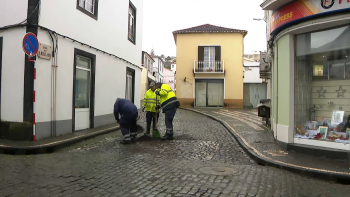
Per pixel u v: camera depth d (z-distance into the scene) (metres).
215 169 5.52
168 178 4.88
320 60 6.88
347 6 5.75
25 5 7.63
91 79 10.26
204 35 23.47
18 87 7.66
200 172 5.27
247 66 24.86
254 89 25.23
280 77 7.51
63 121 8.65
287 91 7.15
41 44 7.66
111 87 11.73
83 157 6.40
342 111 6.58
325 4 6.01
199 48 23.42
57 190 4.18
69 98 8.88
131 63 14.01
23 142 7.31
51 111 8.13
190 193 4.15
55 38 8.19
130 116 8.09
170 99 8.82
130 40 13.97
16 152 6.63
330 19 6.07
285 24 6.91
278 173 5.35
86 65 10.09
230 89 23.27
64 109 8.68
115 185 4.47
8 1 7.83
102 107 11.01
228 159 6.54
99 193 4.11
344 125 6.48
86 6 10.02
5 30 7.84
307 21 6.44
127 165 5.72
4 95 7.80
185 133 9.98
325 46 6.64
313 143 6.63
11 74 7.74
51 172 5.12
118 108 8.18
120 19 12.61
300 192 4.31
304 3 6.39
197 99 23.80
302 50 7.03
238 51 23.25
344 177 4.85
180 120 13.77
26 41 6.86
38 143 7.19
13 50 7.73
